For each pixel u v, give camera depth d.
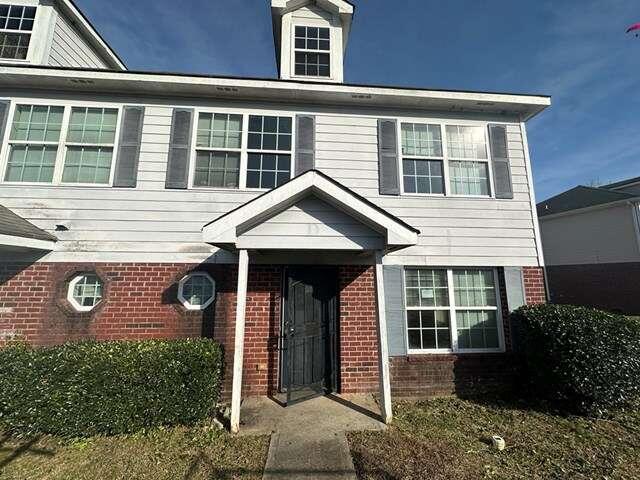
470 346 6.41
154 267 6.06
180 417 4.61
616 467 3.74
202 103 6.70
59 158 6.23
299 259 6.14
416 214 6.67
